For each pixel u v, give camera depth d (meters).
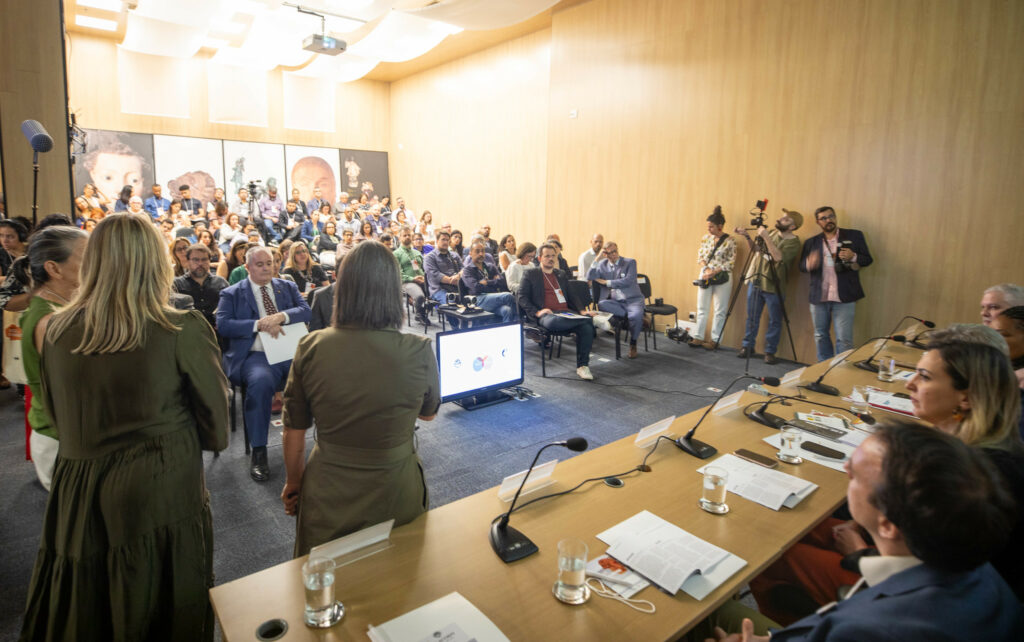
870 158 4.97
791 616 1.64
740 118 5.82
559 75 7.64
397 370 1.42
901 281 4.89
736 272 6.02
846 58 5.03
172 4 6.91
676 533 1.46
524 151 9.19
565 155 7.71
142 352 1.34
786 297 5.66
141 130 9.99
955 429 1.51
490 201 10.05
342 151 12.17
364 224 8.48
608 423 3.89
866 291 5.09
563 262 6.58
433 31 8.05
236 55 9.31
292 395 1.48
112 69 9.63
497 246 8.70
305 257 4.98
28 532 2.48
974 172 4.44
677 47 6.27
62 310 1.36
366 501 1.44
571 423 3.88
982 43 4.32
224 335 3.28
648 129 6.67
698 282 5.96
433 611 1.16
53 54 4.23
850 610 0.86
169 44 8.38
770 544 1.42
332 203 12.13
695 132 6.21
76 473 1.35
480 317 5.30
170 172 10.28
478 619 1.14
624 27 6.78
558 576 1.29
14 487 2.87
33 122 3.73
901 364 3.25
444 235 6.86
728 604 1.47
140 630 1.39
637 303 5.71
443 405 4.22
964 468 0.81
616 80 6.95
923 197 4.71
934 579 0.82
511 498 1.65
